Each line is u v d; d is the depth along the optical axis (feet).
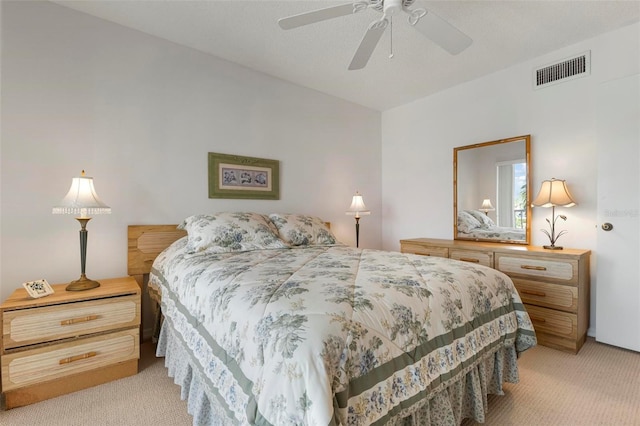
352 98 12.36
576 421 4.84
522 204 9.41
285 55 9.02
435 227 11.94
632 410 5.09
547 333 7.68
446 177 11.54
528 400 5.40
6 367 5.08
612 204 7.63
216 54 9.00
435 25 5.15
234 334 3.54
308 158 11.39
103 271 7.41
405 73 10.14
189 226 7.50
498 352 5.24
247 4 6.82
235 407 3.20
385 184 13.80
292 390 2.59
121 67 7.63
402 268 5.13
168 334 6.35
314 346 2.74
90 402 5.35
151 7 6.94
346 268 5.12
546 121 8.96
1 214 6.29
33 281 6.11
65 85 6.93
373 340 3.20
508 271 8.43
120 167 7.62
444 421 4.06
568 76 8.50
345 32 7.81
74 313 5.66
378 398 3.10
